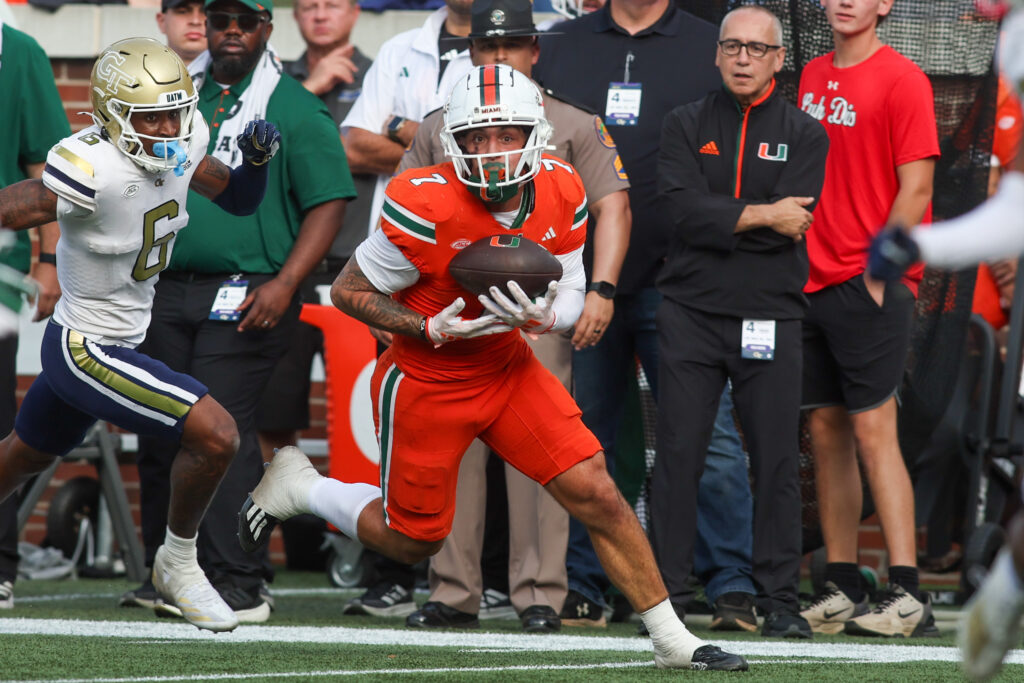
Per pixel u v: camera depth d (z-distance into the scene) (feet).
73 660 45.73
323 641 54.44
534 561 62.03
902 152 63.87
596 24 68.44
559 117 62.85
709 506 65.87
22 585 81.41
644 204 65.98
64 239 47.39
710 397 61.16
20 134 68.33
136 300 49.26
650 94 66.74
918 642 58.90
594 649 52.90
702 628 65.92
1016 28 29.66
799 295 61.16
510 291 40.57
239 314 64.69
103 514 88.84
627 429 72.90
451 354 43.29
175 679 41.29
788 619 60.29
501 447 44.75
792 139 61.46
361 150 75.66
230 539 64.23
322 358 93.56
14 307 37.04
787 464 61.00
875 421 64.23
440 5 95.30
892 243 26.96
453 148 40.93
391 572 67.87
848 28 65.16
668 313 61.41
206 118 67.21
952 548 79.82
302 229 66.44
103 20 97.71
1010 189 28.07
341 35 89.97
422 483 44.73
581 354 65.98
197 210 65.00
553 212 43.01
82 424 50.42
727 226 59.62
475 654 50.31
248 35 66.49
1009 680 44.29
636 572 44.91
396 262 42.14
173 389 48.29
